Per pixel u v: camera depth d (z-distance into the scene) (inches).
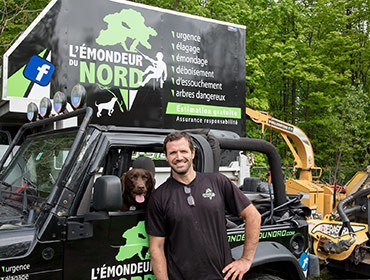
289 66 767.7
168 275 109.8
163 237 110.7
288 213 156.8
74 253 103.2
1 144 243.4
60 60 226.7
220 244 112.0
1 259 93.7
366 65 931.3
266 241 137.3
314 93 816.3
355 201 254.1
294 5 781.3
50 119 128.7
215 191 113.1
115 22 245.1
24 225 103.2
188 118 276.2
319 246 227.9
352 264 239.6
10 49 213.0
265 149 162.4
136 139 121.3
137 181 127.6
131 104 250.1
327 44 848.3
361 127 778.2
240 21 660.7
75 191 106.4
